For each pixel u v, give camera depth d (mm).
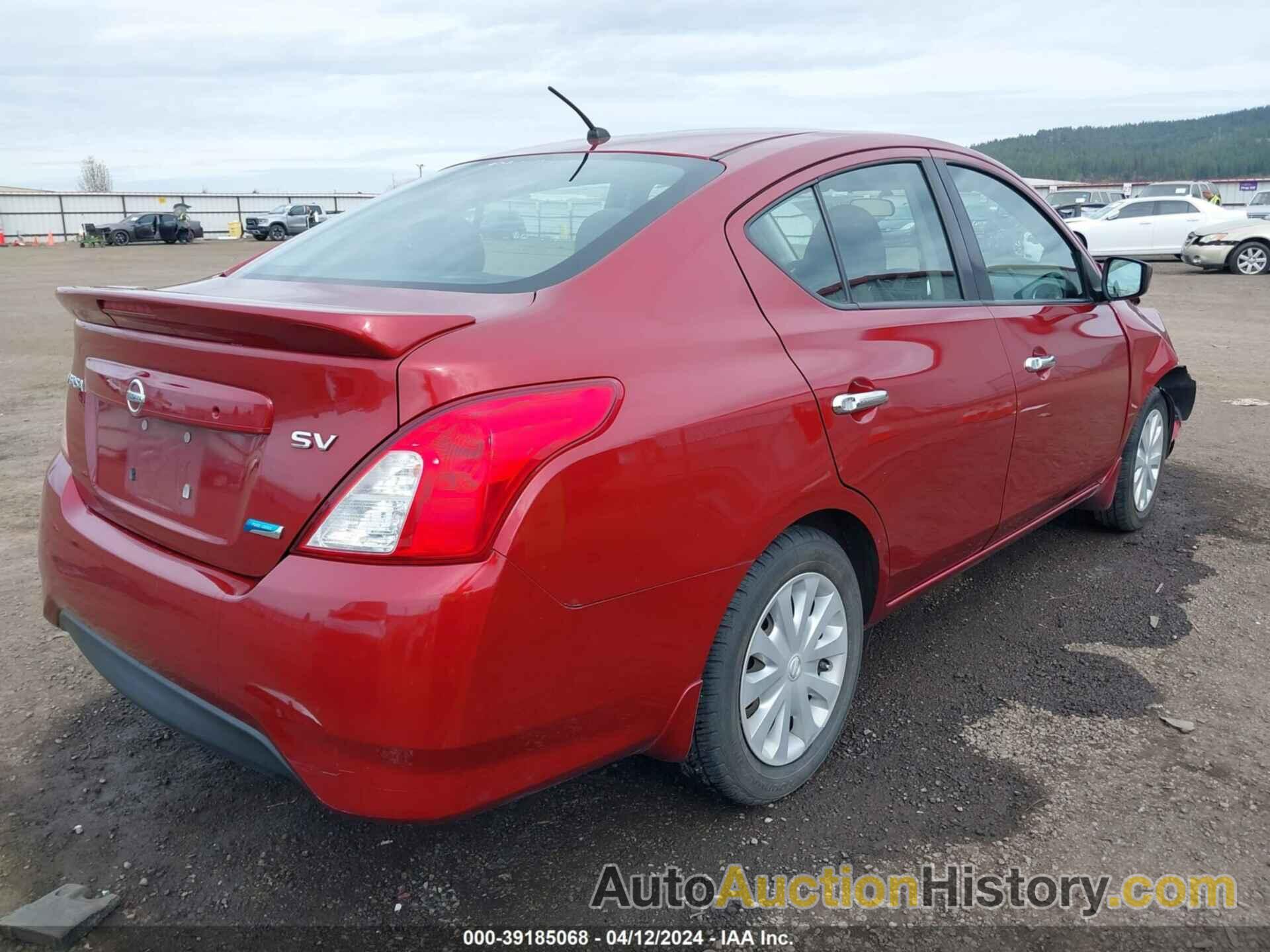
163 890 2273
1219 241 19500
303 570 1834
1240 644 3500
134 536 2234
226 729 2006
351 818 2541
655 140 2918
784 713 2516
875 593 2830
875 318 2729
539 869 2342
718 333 2297
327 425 1845
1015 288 3441
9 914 2178
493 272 2281
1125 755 2797
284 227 46062
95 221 55938
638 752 2229
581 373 1979
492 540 1807
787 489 2336
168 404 2096
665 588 2098
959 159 3363
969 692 3180
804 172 2727
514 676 1865
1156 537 4574
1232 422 6949
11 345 11219
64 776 2725
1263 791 2611
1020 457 3320
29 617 3762
